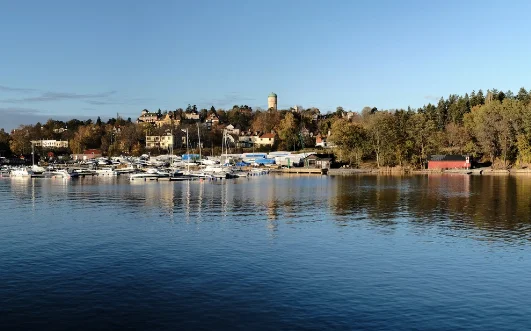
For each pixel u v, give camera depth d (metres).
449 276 31.52
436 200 76.06
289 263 34.62
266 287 28.95
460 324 23.39
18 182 128.50
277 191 95.38
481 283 30.00
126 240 42.75
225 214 60.06
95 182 128.25
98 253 37.59
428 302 26.44
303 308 25.42
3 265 33.94
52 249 39.00
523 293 28.06
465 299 26.97
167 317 24.19
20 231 47.38
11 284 29.48
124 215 59.16
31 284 29.48
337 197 82.06
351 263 34.72
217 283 29.73
